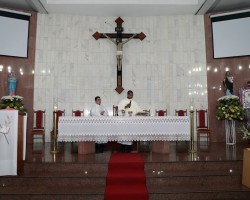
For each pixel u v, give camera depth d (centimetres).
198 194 447
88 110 927
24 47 896
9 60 873
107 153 651
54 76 923
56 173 505
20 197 434
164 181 484
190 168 529
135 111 739
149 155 612
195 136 905
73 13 943
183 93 930
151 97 941
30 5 885
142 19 960
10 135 478
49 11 925
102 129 618
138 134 618
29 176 478
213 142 878
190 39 945
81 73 940
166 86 940
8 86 852
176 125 623
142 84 945
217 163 532
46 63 921
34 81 903
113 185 472
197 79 927
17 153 487
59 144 838
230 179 496
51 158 571
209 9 925
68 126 613
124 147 689
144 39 957
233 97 811
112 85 945
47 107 907
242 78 882
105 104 936
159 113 891
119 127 619
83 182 479
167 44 952
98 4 882
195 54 938
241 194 450
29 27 910
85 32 952
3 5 886
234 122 834
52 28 938
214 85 911
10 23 879
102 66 948
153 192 442
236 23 898
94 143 667
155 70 947
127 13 946
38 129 839
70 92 927
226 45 907
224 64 906
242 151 657
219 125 896
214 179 493
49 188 464
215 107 903
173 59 945
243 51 884
